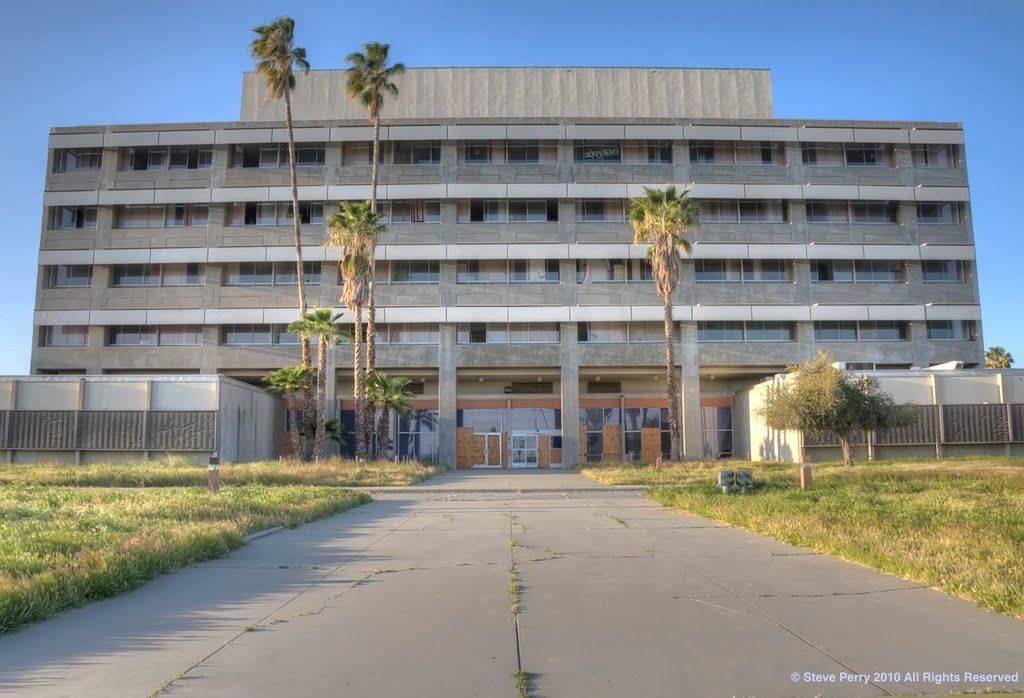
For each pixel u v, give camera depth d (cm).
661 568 972
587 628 658
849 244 4934
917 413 3353
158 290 4859
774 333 4928
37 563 852
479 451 5028
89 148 4988
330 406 4791
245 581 901
